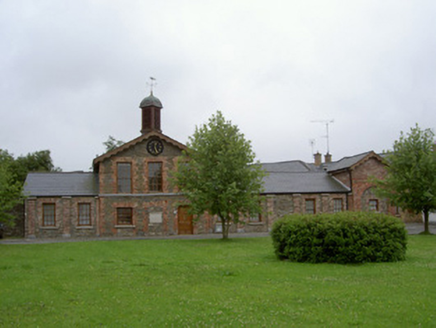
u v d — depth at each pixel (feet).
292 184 135.54
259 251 71.41
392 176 104.63
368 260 55.26
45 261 60.29
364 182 135.44
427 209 102.47
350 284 40.11
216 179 96.84
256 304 33.32
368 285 39.47
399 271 46.70
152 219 122.11
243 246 80.18
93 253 70.90
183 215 124.06
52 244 89.25
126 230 120.78
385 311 30.55
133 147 123.13
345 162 144.56
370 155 135.13
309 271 48.62
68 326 28.89
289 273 47.26
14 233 124.88
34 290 39.63
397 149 104.68
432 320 28.43
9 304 34.63
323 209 132.57
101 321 29.91
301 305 32.89
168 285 41.27
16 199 108.17
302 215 60.49
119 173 122.72
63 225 119.24
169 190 123.24
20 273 49.14
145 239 104.83
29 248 80.23
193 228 123.95
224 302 34.09
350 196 134.41
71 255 67.97
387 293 35.94
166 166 123.85
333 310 31.24
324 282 41.47
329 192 133.28
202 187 97.76
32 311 32.55
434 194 98.43
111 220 120.67
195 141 100.73
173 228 122.52
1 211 99.04
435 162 100.48
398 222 57.31
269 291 37.73
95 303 34.68
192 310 32.04
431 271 46.37
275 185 133.80
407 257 59.36
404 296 34.73
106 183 121.19
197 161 101.35
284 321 28.96
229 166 96.89
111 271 50.26
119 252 72.23
